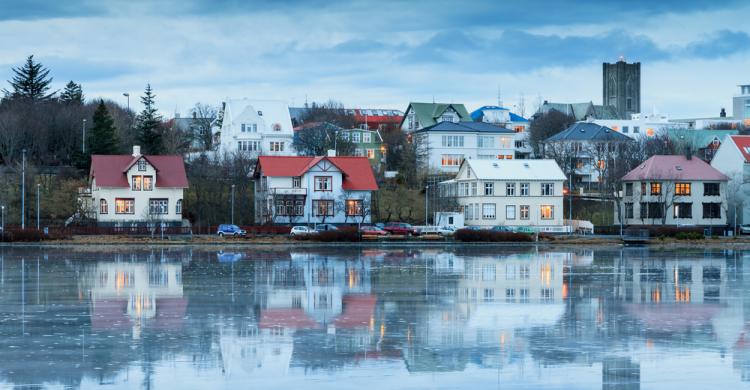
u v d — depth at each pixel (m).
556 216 143.38
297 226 130.75
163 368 39.56
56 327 48.84
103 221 131.62
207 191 145.50
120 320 51.25
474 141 183.12
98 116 150.62
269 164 139.88
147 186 133.62
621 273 80.50
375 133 182.75
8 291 63.81
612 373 39.09
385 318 52.50
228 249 110.44
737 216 149.50
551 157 185.88
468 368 39.91
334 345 44.44
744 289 68.00
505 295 63.28
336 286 68.06
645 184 147.00
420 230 131.25
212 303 58.22
